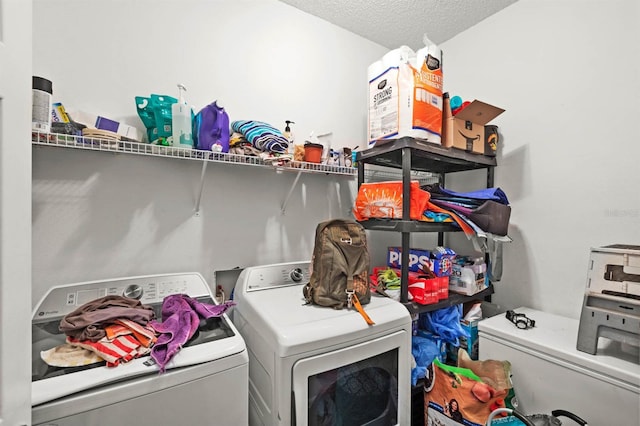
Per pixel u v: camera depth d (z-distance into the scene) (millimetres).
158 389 686
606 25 1330
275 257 1628
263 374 972
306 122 1740
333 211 1848
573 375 1052
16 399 523
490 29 1784
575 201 1430
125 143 1036
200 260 1404
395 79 1354
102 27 1173
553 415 1040
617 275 996
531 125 1598
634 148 1251
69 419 592
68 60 1107
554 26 1506
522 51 1636
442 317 1572
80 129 1028
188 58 1360
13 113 526
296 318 991
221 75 1447
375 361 1062
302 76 1723
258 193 1572
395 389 1104
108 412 629
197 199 1395
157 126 1165
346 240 1163
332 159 1666
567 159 1459
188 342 814
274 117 1616
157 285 1188
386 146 1438
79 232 1137
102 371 657
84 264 1146
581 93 1409
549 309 1520
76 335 767
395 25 1867
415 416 1474
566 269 1458
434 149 1409
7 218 516
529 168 1604
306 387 885
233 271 1508
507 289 1699
